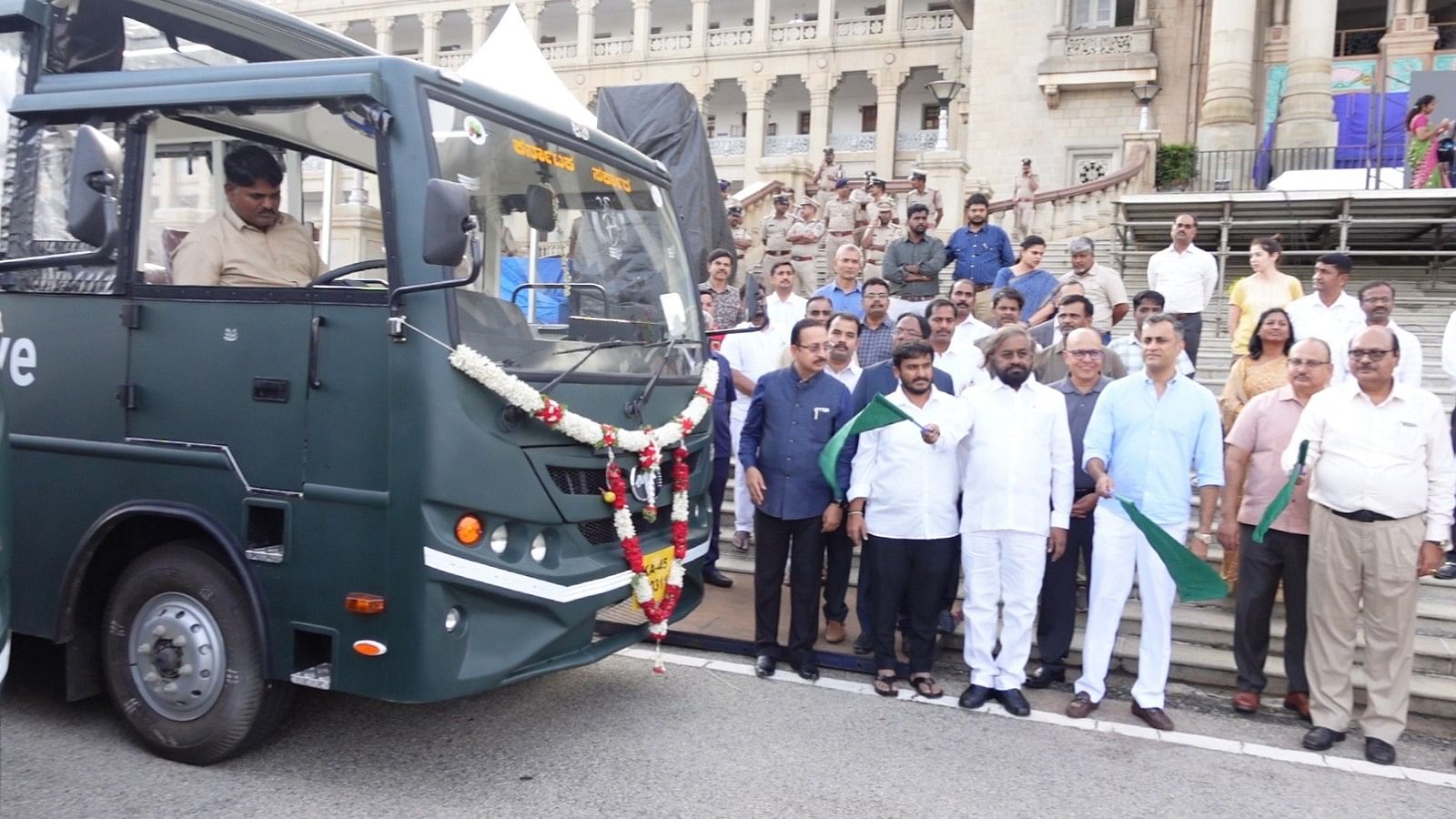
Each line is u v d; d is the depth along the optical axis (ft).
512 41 26.81
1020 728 18.54
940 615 22.75
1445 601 22.86
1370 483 17.56
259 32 17.21
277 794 14.69
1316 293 27.09
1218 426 19.24
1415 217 47.62
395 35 162.81
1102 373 24.02
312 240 15.01
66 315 15.72
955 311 25.38
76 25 16.29
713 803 14.93
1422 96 50.93
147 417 15.20
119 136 15.33
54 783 14.80
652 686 19.98
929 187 53.01
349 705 18.25
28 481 16.01
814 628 20.76
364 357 13.84
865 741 17.58
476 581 13.84
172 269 15.17
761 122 147.02
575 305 16.12
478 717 17.94
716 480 26.07
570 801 14.82
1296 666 19.67
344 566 13.96
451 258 12.94
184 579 15.16
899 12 140.15
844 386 20.89
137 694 15.67
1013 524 19.03
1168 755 17.52
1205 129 72.08
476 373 13.56
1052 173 88.58
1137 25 85.51
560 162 16.43
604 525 15.94
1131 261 51.98
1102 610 19.21
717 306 30.45
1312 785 16.47
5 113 16.06
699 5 148.56
